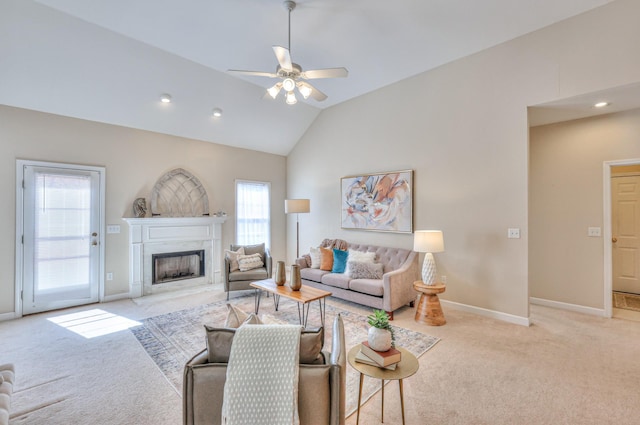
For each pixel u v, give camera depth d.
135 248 4.56
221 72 4.28
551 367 2.45
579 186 3.80
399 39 3.43
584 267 3.77
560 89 3.11
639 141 3.41
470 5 2.86
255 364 1.25
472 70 3.76
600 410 1.93
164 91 4.25
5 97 3.56
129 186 4.60
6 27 2.97
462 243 3.86
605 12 2.85
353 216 5.10
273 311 3.89
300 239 6.31
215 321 3.52
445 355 2.66
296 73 2.72
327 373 1.29
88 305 4.15
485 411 1.92
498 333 3.13
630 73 2.73
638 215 4.35
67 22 3.06
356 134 5.14
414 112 4.34
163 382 2.27
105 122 4.36
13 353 2.72
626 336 3.04
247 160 6.06
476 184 3.74
